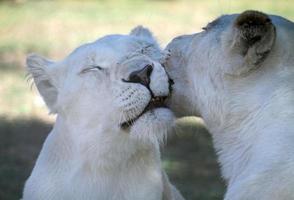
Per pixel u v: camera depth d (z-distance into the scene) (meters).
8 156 17.73
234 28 7.77
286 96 7.50
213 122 8.19
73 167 8.93
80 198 8.89
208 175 17.11
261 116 7.62
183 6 40.81
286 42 7.72
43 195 9.00
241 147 7.82
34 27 33.97
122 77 8.31
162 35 33.28
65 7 38.78
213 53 8.15
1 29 33.44
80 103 8.70
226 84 7.98
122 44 8.67
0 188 15.52
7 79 25.20
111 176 8.89
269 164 7.26
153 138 8.24
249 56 7.68
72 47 30.50
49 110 9.33
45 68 9.30
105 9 38.97
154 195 8.99
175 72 8.65
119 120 8.37
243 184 7.39
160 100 8.36
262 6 40.03
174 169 17.47
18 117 21.16
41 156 9.37
